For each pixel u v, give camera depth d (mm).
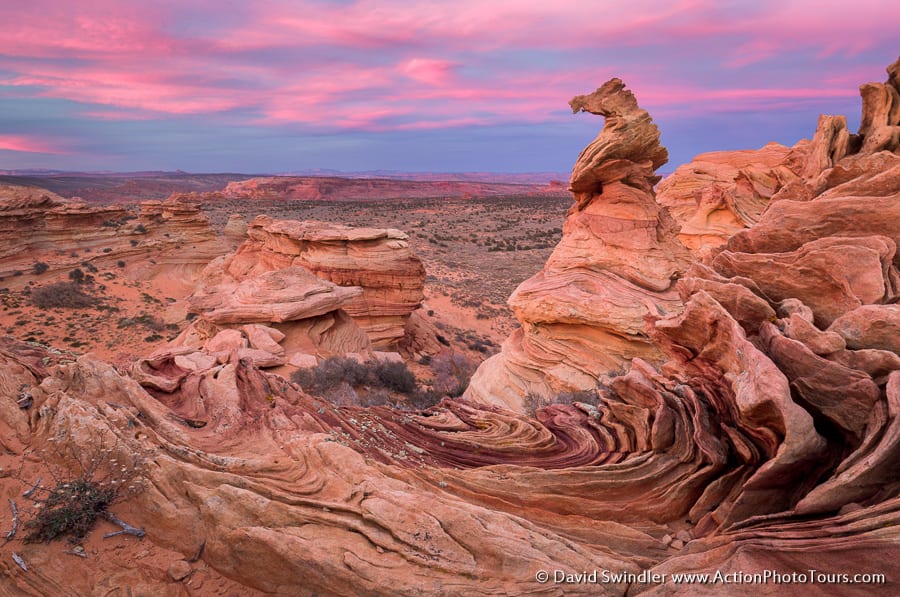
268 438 9250
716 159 49781
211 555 6828
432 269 81500
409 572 6301
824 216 10273
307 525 6977
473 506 7535
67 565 6473
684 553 7430
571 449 11258
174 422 9430
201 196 181875
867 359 7375
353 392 22016
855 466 6398
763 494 7547
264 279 31594
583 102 22859
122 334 43281
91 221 63812
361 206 193375
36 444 8328
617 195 23453
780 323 8977
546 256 94125
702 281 10406
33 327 42156
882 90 14953
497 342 51031
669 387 10617
